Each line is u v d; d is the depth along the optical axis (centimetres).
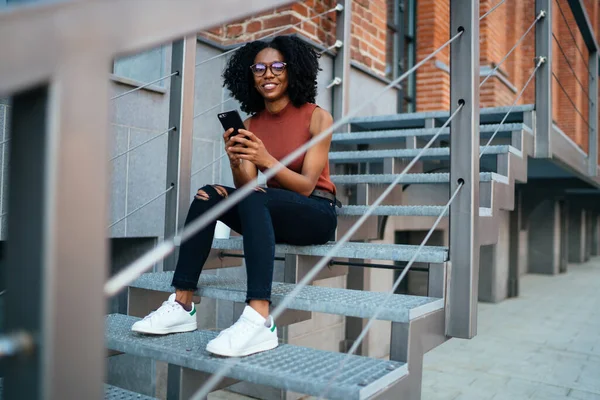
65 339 60
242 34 344
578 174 455
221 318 325
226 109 327
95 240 62
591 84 466
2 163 216
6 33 55
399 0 597
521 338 480
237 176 193
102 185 63
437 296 176
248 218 163
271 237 162
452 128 181
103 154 63
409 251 183
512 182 261
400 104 594
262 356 151
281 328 307
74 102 60
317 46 342
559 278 1005
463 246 178
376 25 432
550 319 578
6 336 61
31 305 60
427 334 163
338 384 129
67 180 59
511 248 763
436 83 619
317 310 166
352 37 396
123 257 298
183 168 221
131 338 167
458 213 179
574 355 420
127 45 65
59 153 59
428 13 626
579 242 1384
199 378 158
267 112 211
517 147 283
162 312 173
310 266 212
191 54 221
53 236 58
